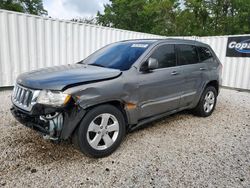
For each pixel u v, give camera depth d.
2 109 4.97
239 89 8.87
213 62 5.04
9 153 3.04
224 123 4.66
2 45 6.59
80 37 8.12
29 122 2.77
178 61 4.12
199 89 4.61
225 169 2.85
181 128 4.27
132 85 3.22
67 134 2.67
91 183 2.49
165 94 3.80
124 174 2.68
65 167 2.78
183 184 2.52
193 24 24.19
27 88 2.83
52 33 7.47
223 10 22.91
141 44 3.85
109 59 3.80
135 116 3.36
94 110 2.86
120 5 32.78
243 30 22.48
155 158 3.08
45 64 7.51
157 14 30.41
